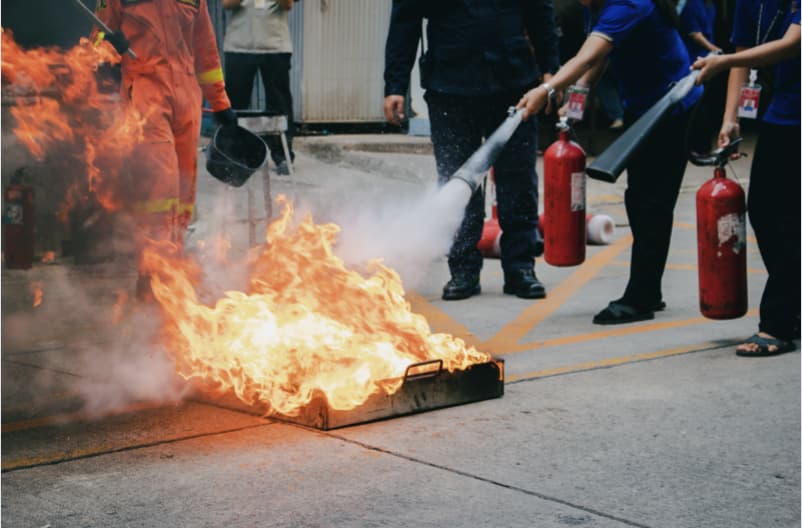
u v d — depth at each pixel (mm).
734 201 5027
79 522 3016
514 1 6508
